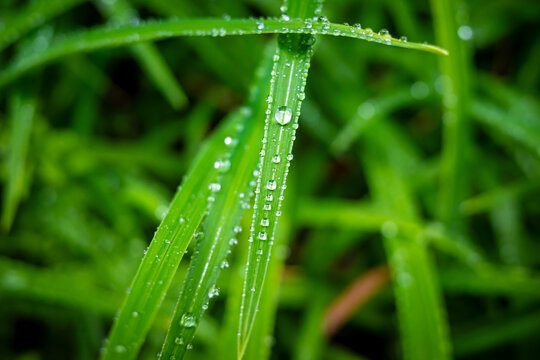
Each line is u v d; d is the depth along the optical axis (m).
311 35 0.23
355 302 0.31
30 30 0.31
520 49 0.40
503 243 0.33
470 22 0.37
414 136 0.39
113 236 0.32
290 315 0.33
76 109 0.35
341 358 0.31
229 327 0.27
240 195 0.23
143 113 0.39
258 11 0.37
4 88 0.31
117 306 0.29
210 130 0.39
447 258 0.32
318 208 0.31
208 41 0.34
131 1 0.33
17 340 0.33
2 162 0.31
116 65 0.39
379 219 0.30
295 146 0.37
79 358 0.30
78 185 0.33
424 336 0.27
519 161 0.35
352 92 0.35
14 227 0.32
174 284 0.30
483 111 0.32
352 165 0.38
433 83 0.34
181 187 0.23
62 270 0.31
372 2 0.37
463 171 0.30
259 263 0.22
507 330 0.31
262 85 0.26
